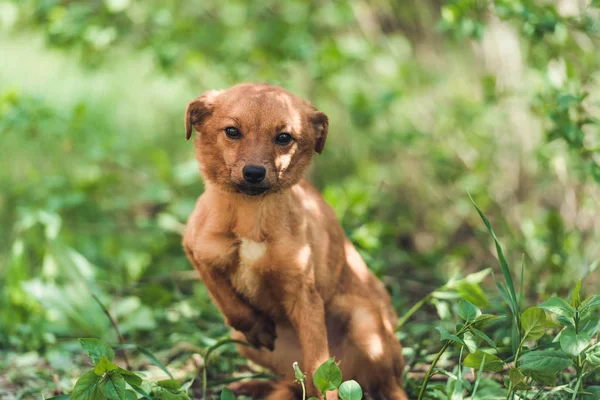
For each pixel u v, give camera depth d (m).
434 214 9.64
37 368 5.94
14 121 7.45
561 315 4.51
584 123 6.19
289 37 8.75
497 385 4.69
